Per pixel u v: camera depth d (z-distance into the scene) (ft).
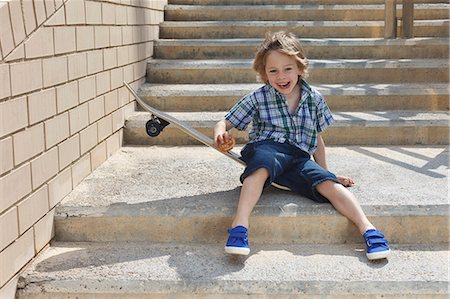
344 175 10.65
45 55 8.58
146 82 15.70
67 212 9.06
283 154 9.22
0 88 7.12
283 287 7.72
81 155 10.33
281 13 18.58
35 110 8.23
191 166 11.44
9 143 7.40
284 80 9.11
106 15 11.82
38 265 8.17
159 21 17.81
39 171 8.41
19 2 7.64
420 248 8.81
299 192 9.43
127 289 7.75
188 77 15.61
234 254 8.38
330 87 14.56
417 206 9.02
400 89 14.14
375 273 7.95
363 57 16.39
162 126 9.68
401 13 18.54
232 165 11.50
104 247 8.86
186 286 7.74
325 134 12.99
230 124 9.56
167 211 9.04
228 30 17.81
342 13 18.43
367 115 13.48
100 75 11.44
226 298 7.76
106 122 11.89
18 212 7.72
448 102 14.11
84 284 7.76
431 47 16.26
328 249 8.77
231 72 15.51
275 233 9.00
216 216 9.00
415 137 13.00
